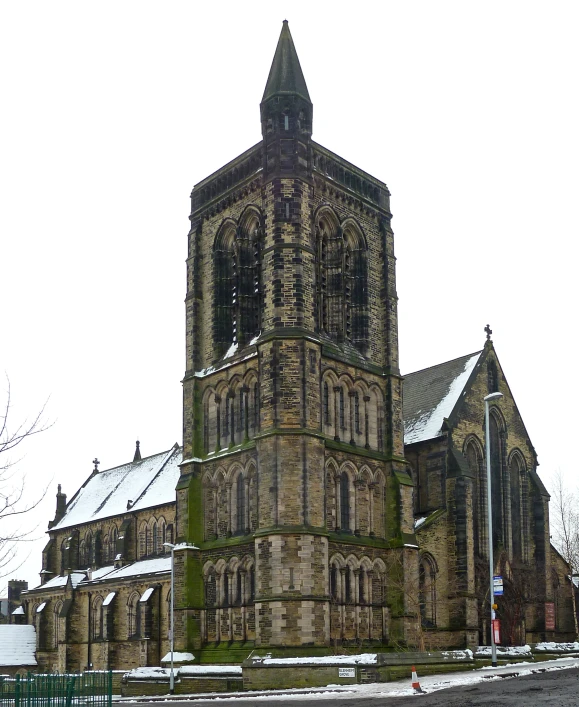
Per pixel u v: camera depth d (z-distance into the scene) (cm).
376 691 4612
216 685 6166
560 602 8544
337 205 7425
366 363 7275
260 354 6669
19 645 11406
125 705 4875
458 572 7431
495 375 8556
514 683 4272
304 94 7194
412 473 8025
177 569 7006
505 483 8269
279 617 6009
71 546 11975
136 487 11488
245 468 6788
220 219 7644
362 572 6744
